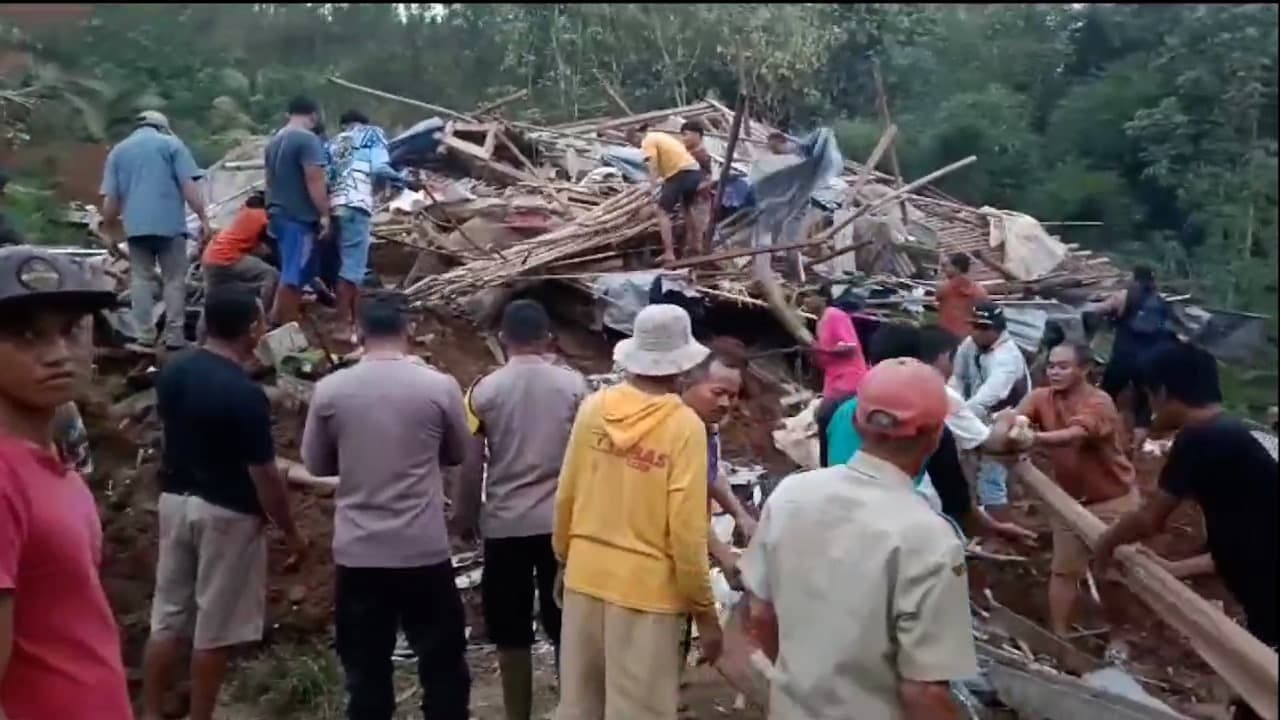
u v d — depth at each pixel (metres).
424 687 4.89
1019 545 7.52
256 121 12.91
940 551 2.96
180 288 7.80
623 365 4.16
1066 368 6.17
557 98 17.56
